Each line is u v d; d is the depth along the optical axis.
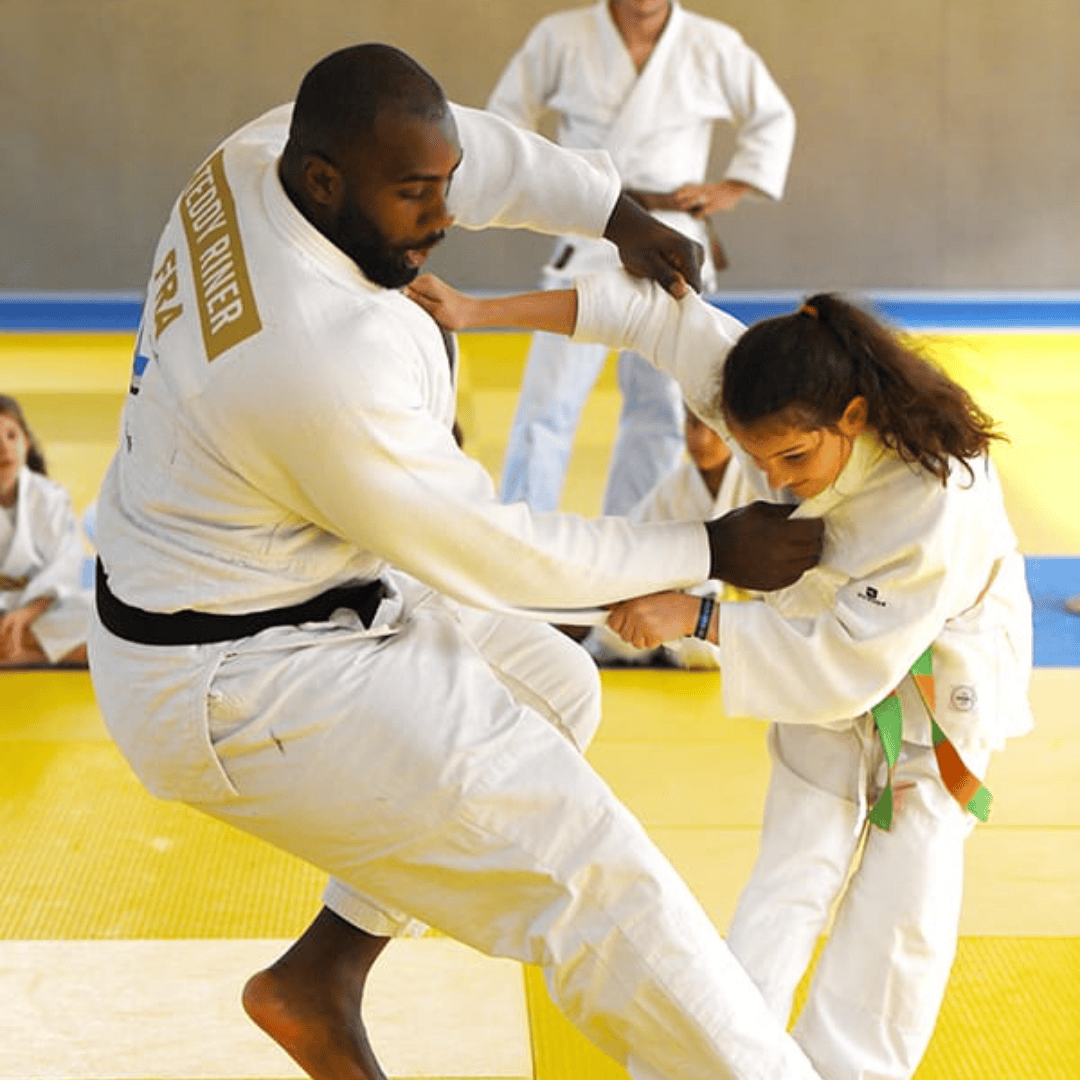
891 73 32.44
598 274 7.78
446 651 6.92
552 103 17.95
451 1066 8.99
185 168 32.44
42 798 12.23
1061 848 11.58
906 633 7.14
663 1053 6.88
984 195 32.88
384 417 6.30
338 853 6.96
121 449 7.20
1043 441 22.84
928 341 7.62
